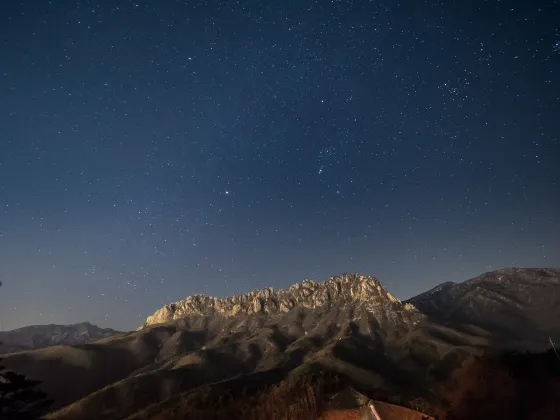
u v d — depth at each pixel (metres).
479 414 45.28
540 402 43.78
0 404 33.91
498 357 58.91
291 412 53.81
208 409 73.00
